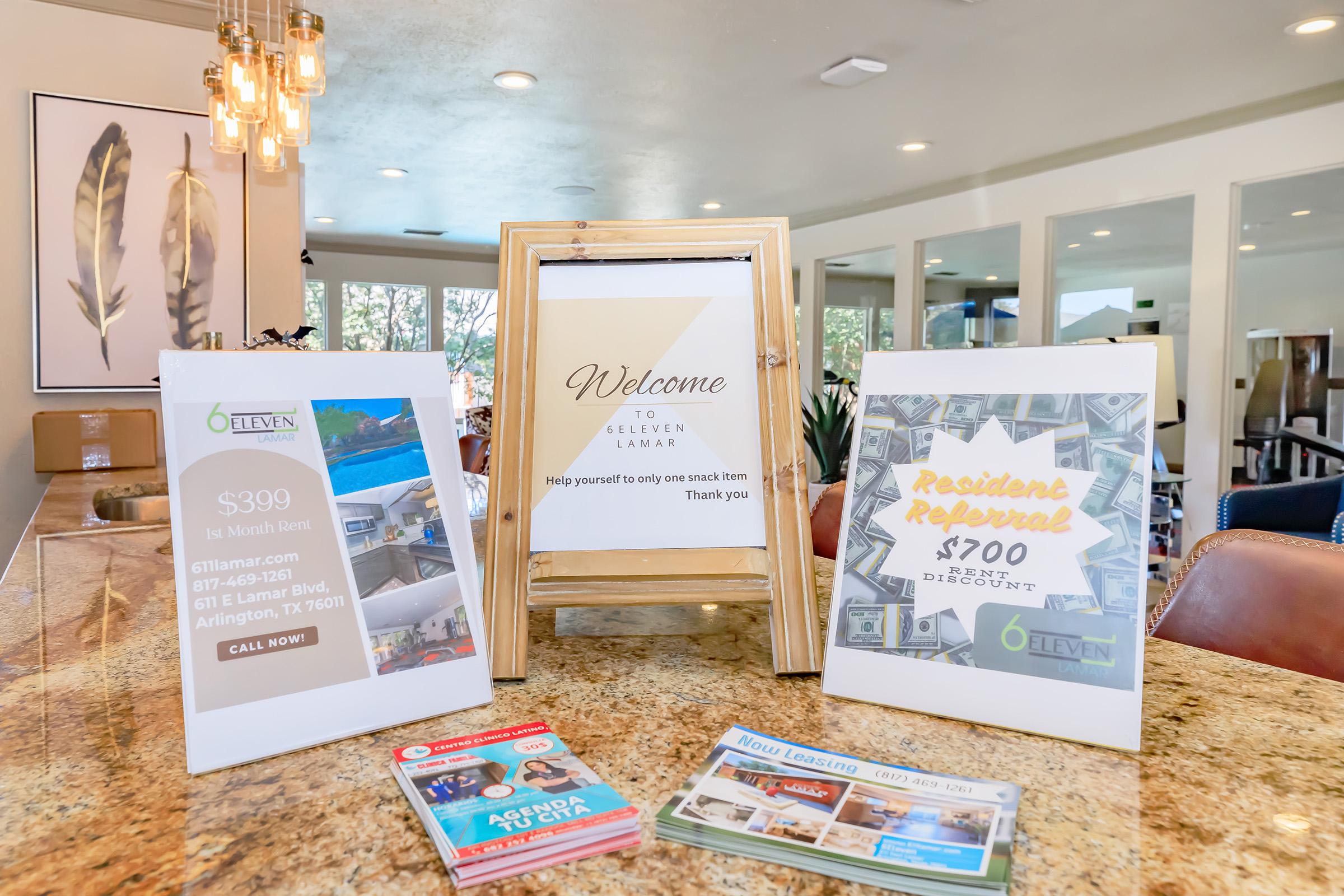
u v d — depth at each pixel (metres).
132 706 0.67
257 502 0.59
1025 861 0.44
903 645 0.66
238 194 3.01
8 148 2.68
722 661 0.78
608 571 0.74
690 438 0.78
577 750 0.58
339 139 4.90
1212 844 0.46
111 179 2.81
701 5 3.11
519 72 3.80
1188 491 4.70
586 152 5.17
